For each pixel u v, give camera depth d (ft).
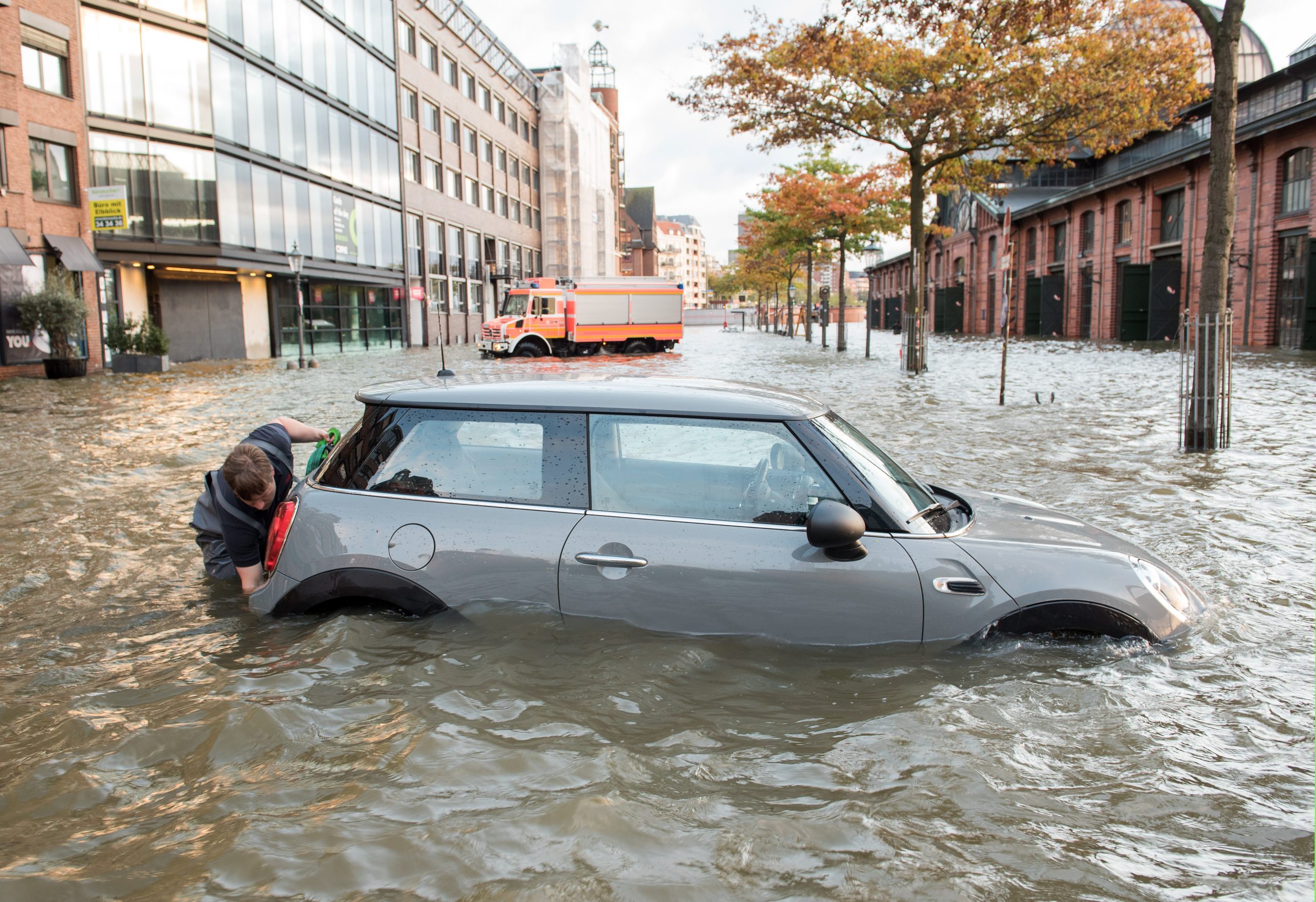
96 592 15.74
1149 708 10.32
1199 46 66.18
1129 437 34.71
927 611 11.36
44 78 78.59
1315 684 11.06
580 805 7.98
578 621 11.87
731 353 120.57
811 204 115.75
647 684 10.68
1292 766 9.15
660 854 7.37
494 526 12.19
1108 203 133.80
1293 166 90.17
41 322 74.28
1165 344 114.11
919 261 74.59
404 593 12.27
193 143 93.81
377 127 141.69
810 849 7.51
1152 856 7.59
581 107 253.85
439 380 14.07
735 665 11.21
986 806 8.29
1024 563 11.60
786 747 9.36
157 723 10.10
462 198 184.85
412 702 10.34
